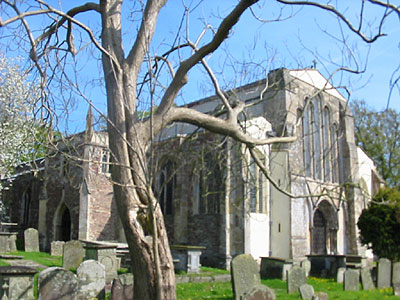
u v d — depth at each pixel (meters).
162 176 25.64
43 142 10.16
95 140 17.30
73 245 16.55
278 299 12.73
